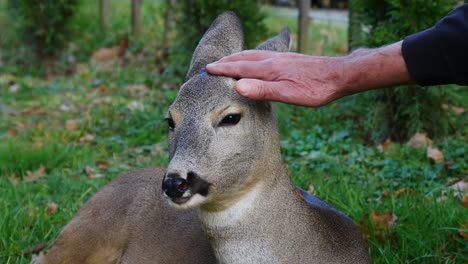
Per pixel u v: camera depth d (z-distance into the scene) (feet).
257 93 3.72
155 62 12.07
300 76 3.85
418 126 7.86
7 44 12.90
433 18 7.76
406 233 5.39
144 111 9.37
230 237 3.94
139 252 5.00
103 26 13.64
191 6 10.33
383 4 8.21
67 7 12.44
